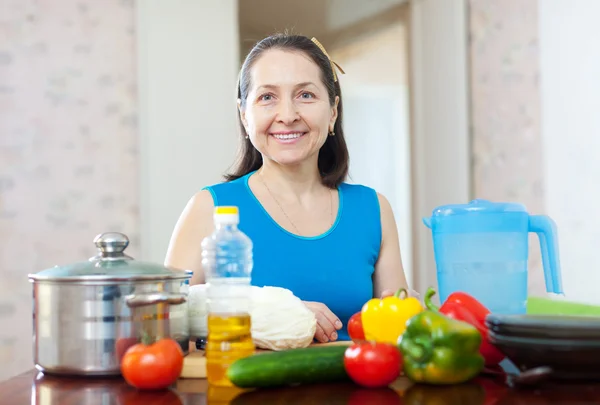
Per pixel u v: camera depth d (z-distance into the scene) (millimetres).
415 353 924
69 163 3295
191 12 3342
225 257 1047
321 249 1612
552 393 874
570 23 3131
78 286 1007
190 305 1167
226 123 3363
